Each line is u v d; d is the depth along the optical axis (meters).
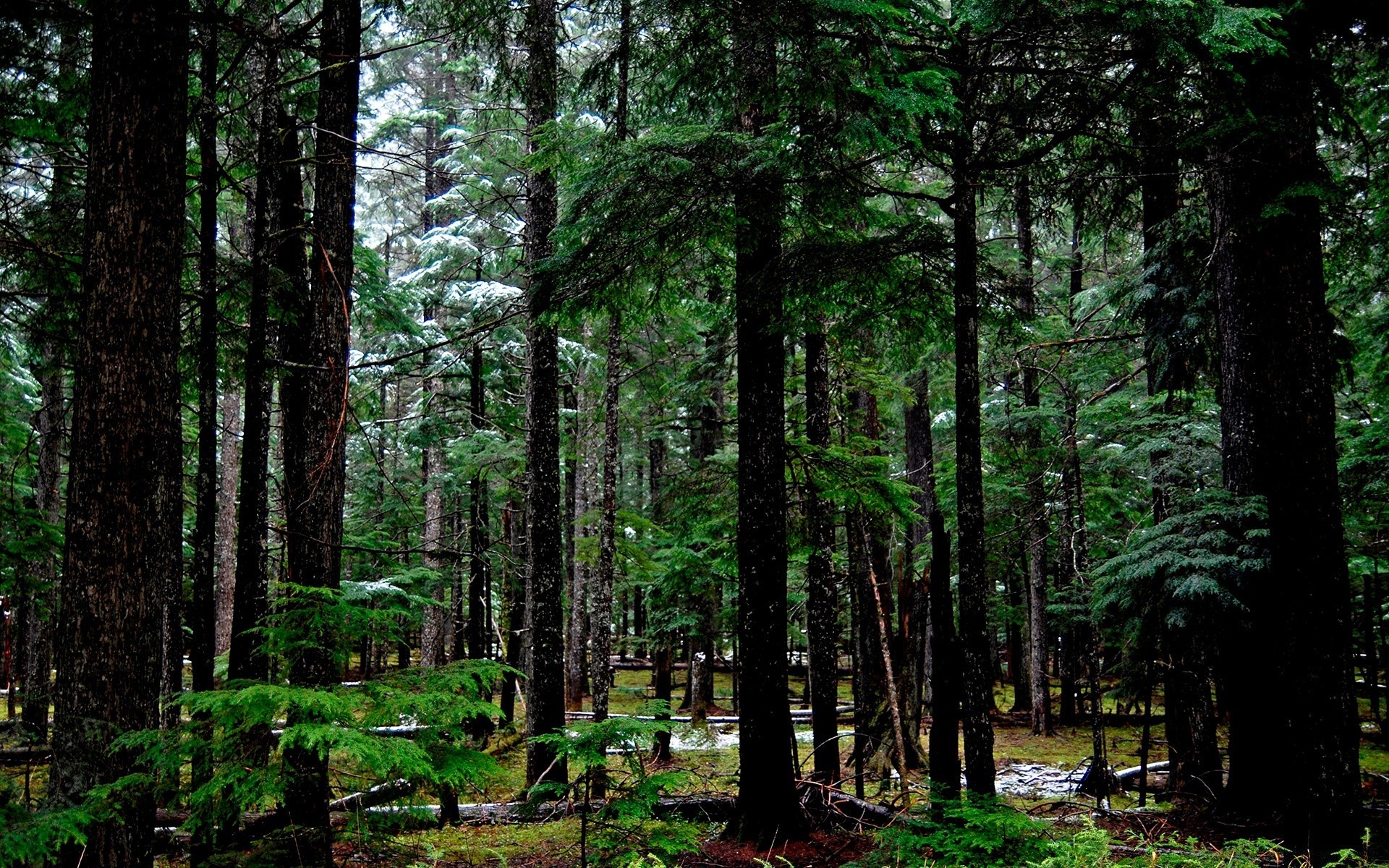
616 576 17.17
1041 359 13.69
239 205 12.26
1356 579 19.61
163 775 4.02
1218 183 7.70
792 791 8.21
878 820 8.56
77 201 7.58
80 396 4.95
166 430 5.16
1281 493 7.21
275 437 22.80
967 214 7.26
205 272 7.07
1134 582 8.36
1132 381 14.66
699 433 18.59
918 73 5.71
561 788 4.53
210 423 7.00
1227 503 8.20
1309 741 6.87
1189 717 9.91
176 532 6.43
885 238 7.57
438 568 17.52
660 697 17.73
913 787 9.36
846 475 10.29
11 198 7.54
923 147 6.96
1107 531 16.34
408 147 18.36
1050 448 14.41
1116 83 6.36
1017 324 9.34
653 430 20.17
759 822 8.03
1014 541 15.32
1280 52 6.15
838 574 12.31
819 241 8.19
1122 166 7.56
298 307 8.82
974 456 7.04
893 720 9.92
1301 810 6.84
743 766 8.28
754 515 8.59
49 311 8.21
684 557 13.66
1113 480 14.47
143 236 5.05
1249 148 7.19
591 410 20.16
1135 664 9.55
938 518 7.11
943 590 7.02
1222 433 8.79
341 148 7.76
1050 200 7.79
